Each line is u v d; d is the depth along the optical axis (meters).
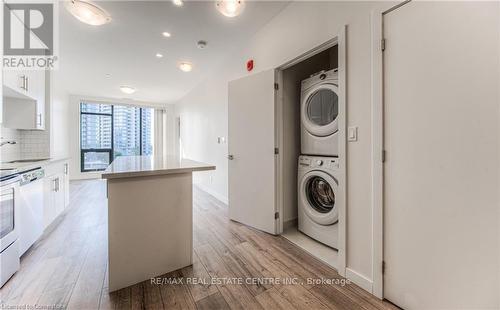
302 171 2.43
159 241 1.72
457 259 1.12
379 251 1.45
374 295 1.49
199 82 4.77
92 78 4.41
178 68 3.88
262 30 2.59
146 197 1.65
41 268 1.82
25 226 2.00
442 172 1.16
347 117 1.64
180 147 6.62
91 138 6.27
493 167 1.00
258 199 2.63
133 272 1.61
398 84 1.33
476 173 1.05
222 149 3.85
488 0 1.00
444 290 1.17
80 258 1.99
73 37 2.74
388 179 1.40
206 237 2.45
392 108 1.36
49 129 3.31
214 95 4.05
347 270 1.67
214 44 3.00
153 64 3.67
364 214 1.54
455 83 1.11
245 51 2.93
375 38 1.42
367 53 1.49
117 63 3.61
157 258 1.71
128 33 2.66
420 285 1.27
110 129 6.56
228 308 1.39
